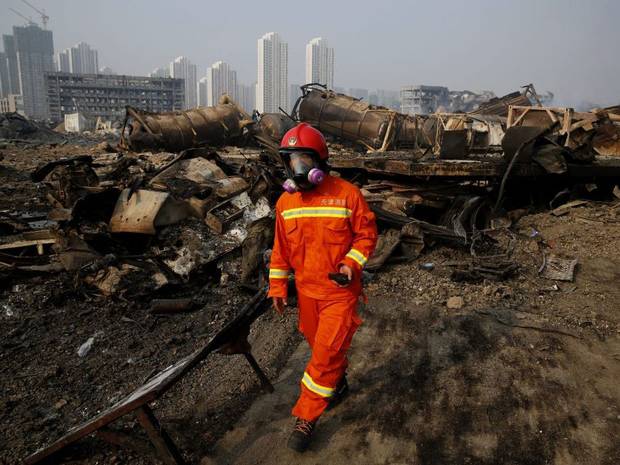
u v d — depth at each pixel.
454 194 7.51
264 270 4.97
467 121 15.35
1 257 5.00
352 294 2.61
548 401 3.15
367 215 2.53
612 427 2.88
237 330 2.94
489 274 5.19
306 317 2.73
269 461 2.68
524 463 2.62
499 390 3.28
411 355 3.75
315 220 2.50
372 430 2.91
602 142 10.91
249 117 20.61
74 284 4.71
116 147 19.86
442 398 3.20
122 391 3.36
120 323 4.34
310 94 18.69
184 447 2.81
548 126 7.23
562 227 7.02
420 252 5.88
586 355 3.70
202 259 5.17
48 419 3.04
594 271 5.37
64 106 102.38
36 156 18.30
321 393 2.59
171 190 5.74
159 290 4.80
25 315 4.39
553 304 4.60
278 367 3.68
